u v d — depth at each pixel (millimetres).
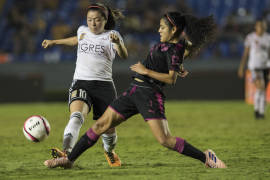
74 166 20547
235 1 95062
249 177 17250
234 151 25141
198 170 18891
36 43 87188
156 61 17812
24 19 90125
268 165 20250
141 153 24719
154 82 17844
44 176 17922
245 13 93688
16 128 39719
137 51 82250
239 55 83875
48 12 92500
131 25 86062
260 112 46156
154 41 86062
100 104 21172
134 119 46750
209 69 74438
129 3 90250
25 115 52312
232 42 85812
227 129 37000
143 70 17531
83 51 21344
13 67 76250
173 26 17719
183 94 71625
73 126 19469
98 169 19656
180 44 17656
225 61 75250
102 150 25953
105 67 21344
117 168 19969
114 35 19078
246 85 69875
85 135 18734
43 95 71688
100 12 20922
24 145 28812
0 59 80562
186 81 71438
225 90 71125
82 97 20594
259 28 46500
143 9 89750
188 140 30625
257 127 38250
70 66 75688
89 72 21156
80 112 20047
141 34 86875
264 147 26578
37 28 89625
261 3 95062
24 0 93312
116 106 18250
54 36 88250
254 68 46219
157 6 90250
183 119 45938
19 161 22406
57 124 42750
